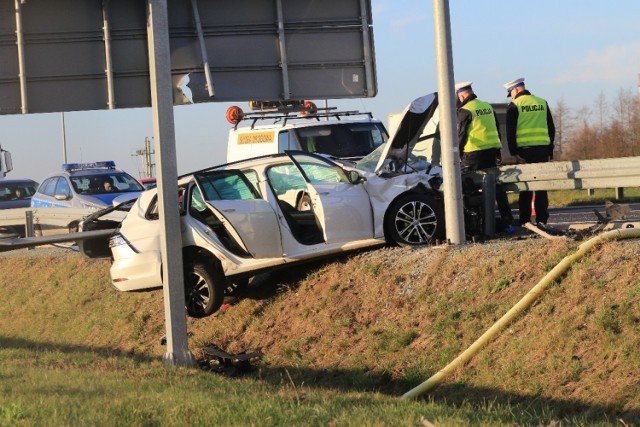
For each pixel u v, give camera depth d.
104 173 23.77
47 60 13.38
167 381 9.65
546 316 10.09
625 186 13.11
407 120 13.78
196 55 13.77
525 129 14.88
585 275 10.22
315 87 14.20
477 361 10.20
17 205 28.80
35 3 13.35
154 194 14.20
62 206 23.12
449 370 10.26
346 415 7.32
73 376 10.01
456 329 10.98
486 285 11.27
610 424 7.85
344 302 12.95
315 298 13.52
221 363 12.66
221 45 13.91
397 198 13.82
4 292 21.47
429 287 12.08
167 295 12.41
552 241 11.55
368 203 13.80
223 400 8.01
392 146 14.09
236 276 13.91
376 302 12.52
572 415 8.74
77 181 23.34
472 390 9.85
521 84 14.97
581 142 53.44
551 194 27.38
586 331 9.51
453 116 13.30
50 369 10.89
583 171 13.53
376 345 11.59
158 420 7.34
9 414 7.39
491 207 14.25
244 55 13.98
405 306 12.02
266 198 13.78
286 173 14.65
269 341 13.48
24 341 18.23
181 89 13.77
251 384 9.73
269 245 13.50
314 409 7.59
